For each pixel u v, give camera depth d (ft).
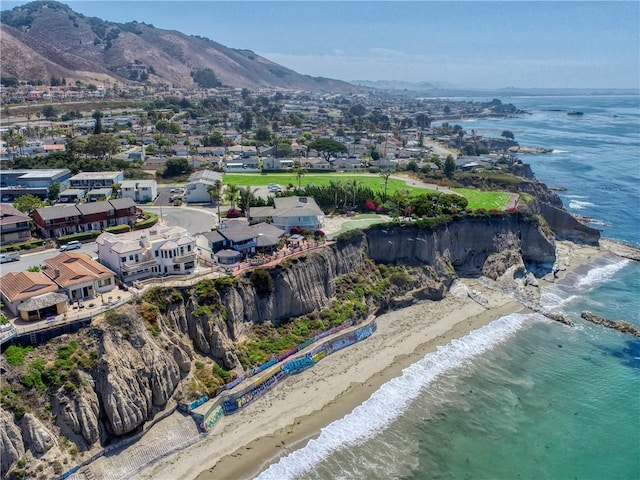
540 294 363.56
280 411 224.12
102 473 181.16
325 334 276.62
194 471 188.14
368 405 231.91
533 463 202.18
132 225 346.74
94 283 231.09
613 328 313.94
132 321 212.84
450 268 365.81
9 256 281.33
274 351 252.42
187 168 544.21
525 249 409.69
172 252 258.78
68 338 199.11
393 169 625.41
